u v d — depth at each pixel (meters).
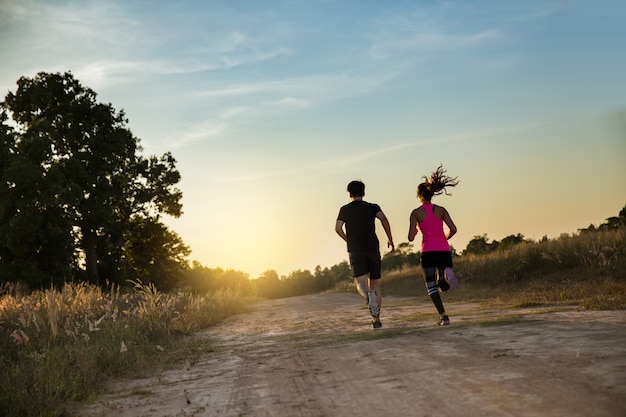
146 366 6.20
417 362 4.43
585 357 3.76
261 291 159.12
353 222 8.13
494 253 20.70
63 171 42.09
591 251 15.16
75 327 7.52
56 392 4.57
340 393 3.70
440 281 7.48
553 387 3.12
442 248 7.52
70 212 41.56
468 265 19.66
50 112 44.44
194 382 4.94
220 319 15.12
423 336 6.01
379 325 7.70
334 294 30.61
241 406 3.71
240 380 4.72
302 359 5.42
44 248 39.97
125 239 49.19
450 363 4.21
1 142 40.44
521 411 2.78
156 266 56.03
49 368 5.35
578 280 13.62
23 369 5.53
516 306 9.47
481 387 3.35
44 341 7.09
